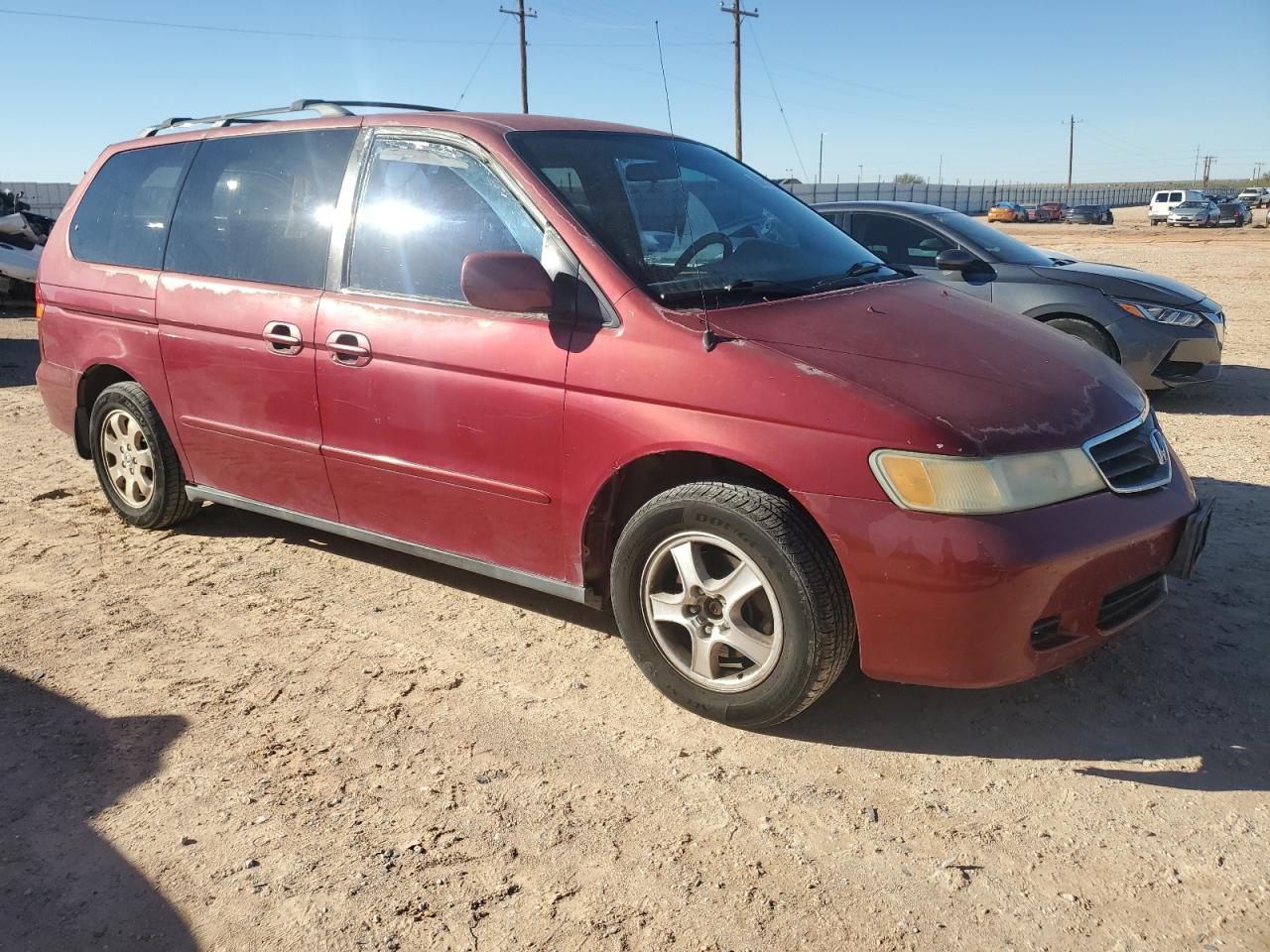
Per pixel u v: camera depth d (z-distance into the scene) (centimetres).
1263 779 285
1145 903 238
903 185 7406
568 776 293
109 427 497
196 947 230
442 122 378
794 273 372
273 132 431
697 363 303
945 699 333
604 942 229
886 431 277
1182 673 343
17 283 1374
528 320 339
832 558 291
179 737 315
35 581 441
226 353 423
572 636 384
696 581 310
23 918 239
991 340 334
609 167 377
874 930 231
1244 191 6788
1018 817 271
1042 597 276
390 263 378
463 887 247
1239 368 935
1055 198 9425
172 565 459
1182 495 318
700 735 314
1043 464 283
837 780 289
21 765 301
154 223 467
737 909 238
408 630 390
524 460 340
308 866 256
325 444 398
